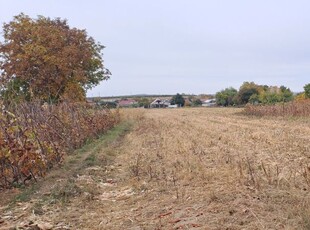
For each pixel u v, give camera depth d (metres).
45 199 7.56
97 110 22.48
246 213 5.66
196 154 11.89
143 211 6.45
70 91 28.78
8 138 8.79
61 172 10.23
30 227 5.93
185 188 7.64
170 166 10.29
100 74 36.59
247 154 11.27
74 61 29.94
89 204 7.21
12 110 10.40
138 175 9.46
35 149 9.79
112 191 8.22
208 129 21.20
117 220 6.14
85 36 33.06
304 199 6.00
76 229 5.86
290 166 9.12
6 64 27.97
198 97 126.12
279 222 5.21
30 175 9.17
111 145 15.93
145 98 109.81
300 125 21.45
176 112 55.72
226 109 62.81
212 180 8.08
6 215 6.71
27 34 28.94
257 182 7.09
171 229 5.39
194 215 5.82
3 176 8.68
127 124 30.67
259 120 28.92
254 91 73.88
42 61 28.14
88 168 10.81
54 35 29.33
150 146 15.23
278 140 14.22
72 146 14.66
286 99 48.91
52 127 12.76
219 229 5.16
